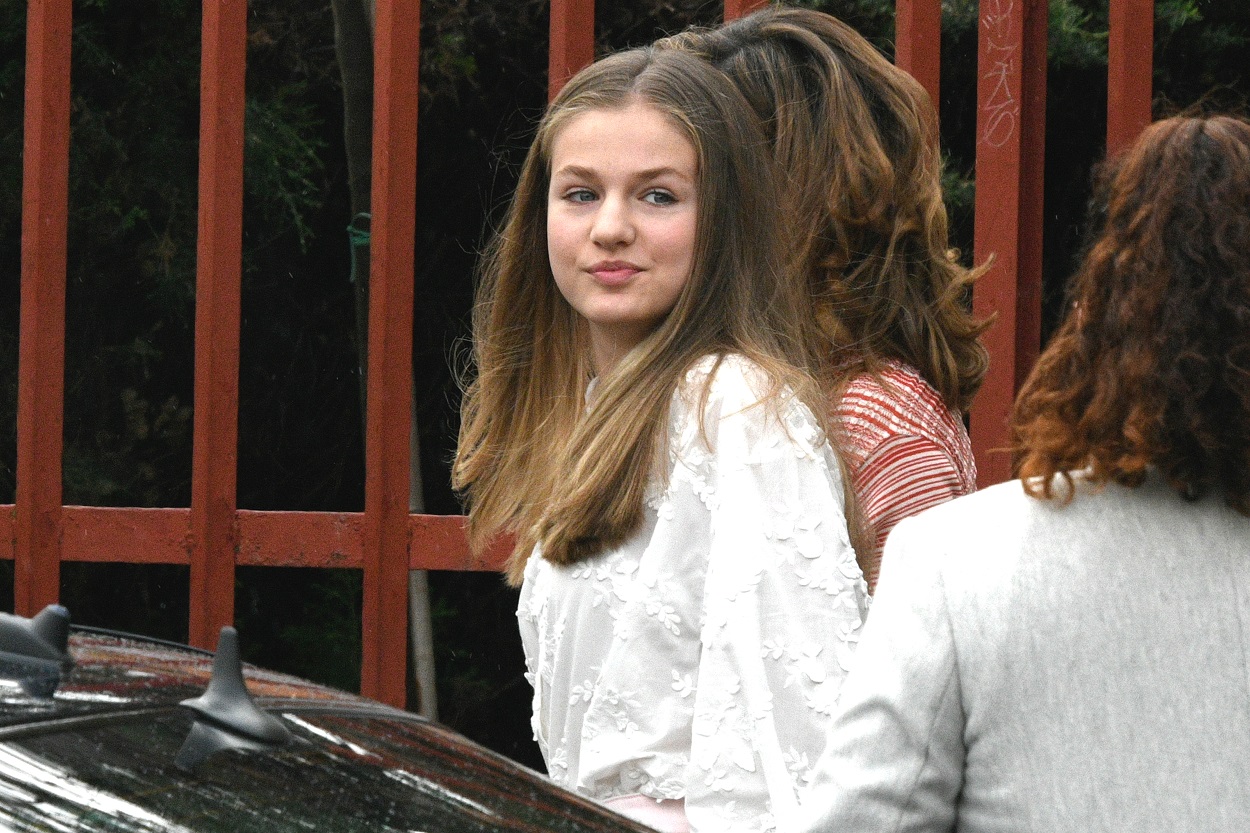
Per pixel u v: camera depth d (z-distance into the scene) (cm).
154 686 500
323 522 1166
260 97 2208
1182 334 457
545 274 802
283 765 468
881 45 1916
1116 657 457
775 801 592
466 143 2286
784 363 664
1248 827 441
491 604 2364
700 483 647
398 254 1152
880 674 484
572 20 1123
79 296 2178
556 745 691
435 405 2364
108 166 2131
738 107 723
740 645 608
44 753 420
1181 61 2039
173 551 1181
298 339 2338
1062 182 2108
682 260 704
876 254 747
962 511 497
